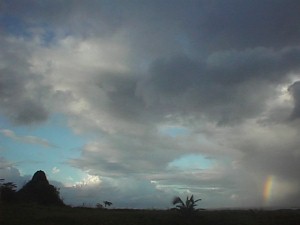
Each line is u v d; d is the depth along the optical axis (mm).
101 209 40844
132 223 27891
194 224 28469
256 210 34688
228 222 29000
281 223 29188
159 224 28141
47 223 27562
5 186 43688
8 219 28672
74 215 31328
